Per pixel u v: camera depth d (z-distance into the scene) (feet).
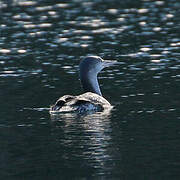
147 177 39.42
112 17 112.16
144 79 68.59
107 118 53.11
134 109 55.98
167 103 57.72
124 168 41.04
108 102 57.72
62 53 84.53
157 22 105.40
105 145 45.78
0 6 129.90
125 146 45.37
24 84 67.51
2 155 44.34
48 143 46.65
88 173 40.42
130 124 51.03
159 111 54.95
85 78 61.62
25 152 44.83
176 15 111.55
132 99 59.82
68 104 55.16
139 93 62.23
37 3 132.77
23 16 116.57
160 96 60.54
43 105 58.34
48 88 65.46
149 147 44.98
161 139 46.70
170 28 99.66
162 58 79.56
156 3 126.82
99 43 90.43
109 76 71.15
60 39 94.43
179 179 38.99
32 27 105.19
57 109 55.06
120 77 70.33
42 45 90.43
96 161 42.55
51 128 50.52
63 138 47.73
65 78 70.23
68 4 129.70
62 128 50.42
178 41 89.76
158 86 64.90
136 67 75.10
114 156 43.32
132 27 101.86
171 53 82.33
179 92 61.82
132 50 84.99
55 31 101.04
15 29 103.81
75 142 46.65
